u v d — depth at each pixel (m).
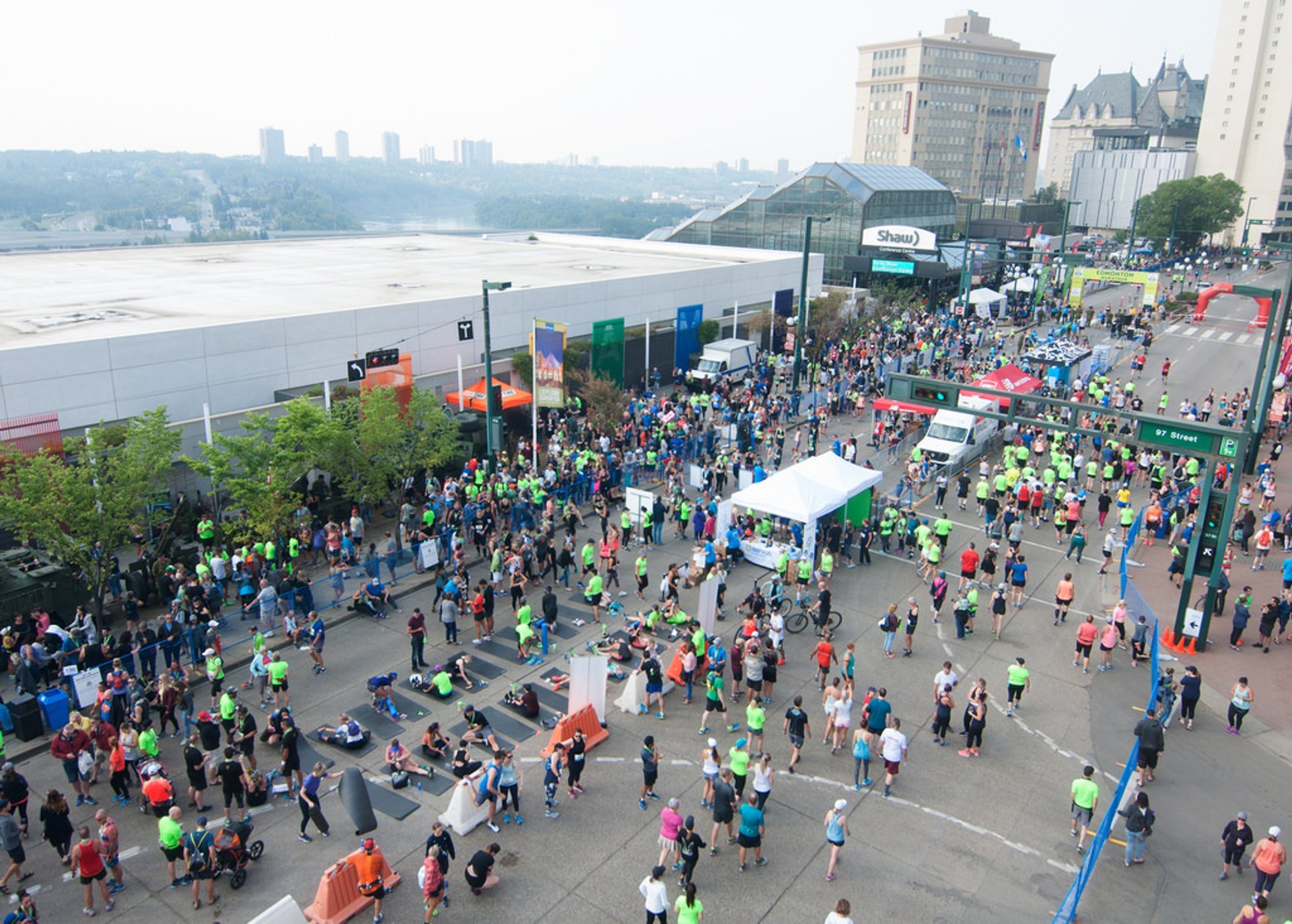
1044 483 34.28
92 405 28.81
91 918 13.76
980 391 24.50
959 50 192.25
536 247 78.12
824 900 14.35
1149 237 139.50
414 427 30.14
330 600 25.03
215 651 19.66
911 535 30.59
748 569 28.42
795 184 78.94
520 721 19.28
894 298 70.56
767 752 18.52
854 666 21.44
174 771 17.45
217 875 14.16
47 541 21.38
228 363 32.34
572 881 14.66
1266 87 184.62
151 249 69.56
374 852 13.77
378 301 41.31
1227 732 19.91
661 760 18.11
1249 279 117.06
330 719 19.28
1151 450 37.56
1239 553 30.67
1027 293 78.62
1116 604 25.70
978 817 16.61
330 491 30.55
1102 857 15.70
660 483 35.66
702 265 61.97
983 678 21.89
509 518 29.66
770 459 39.03
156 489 24.30
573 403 40.25
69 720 18.28
